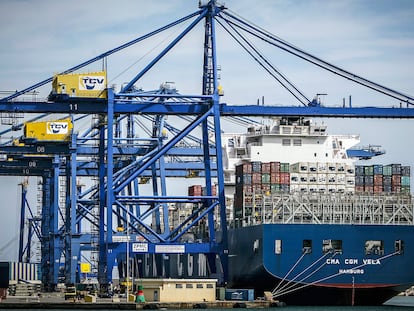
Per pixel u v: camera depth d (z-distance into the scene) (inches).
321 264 3567.9
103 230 4362.7
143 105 4121.6
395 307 3631.9
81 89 4055.1
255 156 4687.5
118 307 3511.3
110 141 4033.0
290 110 4190.5
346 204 3631.9
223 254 4013.3
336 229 3580.2
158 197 4072.3
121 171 4894.2
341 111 4192.9
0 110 4077.3
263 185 4170.8
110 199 4020.7
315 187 4234.7
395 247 3597.4
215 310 3447.3
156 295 3676.2
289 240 3570.4
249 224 3895.2
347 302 3651.6
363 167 4239.7
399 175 4227.4
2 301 3939.5
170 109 4151.1
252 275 3732.8
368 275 3585.1
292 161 4677.7
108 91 4057.6
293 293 3641.7
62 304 3580.2
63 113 4114.2
